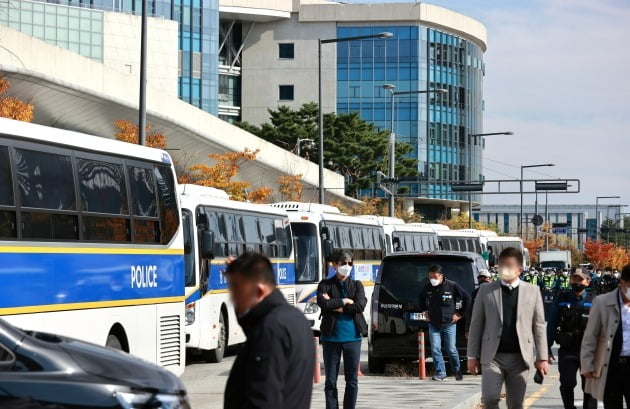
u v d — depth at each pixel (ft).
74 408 29.78
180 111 213.05
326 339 53.42
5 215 49.11
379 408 58.39
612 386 42.27
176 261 68.03
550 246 494.59
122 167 62.13
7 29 164.86
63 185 54.80
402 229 170.09
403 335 82.94
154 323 64.59
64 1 314.35
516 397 43.14
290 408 24.12
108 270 58.85
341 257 53.88
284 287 113.19
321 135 174.09
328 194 286.05
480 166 472.44
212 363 96.22
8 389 29.63
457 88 442.50
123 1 331.36
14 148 50.65
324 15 418.92
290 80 420.36
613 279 106.63
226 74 419.33
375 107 420.36
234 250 99.55
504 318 42.86
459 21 437.58
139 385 30.76
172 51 328.90
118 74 193.57
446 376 78.84
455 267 82.94
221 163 198.29
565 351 53.52
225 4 405.59
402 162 366.63
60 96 183.11
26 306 50.26
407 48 420.77
